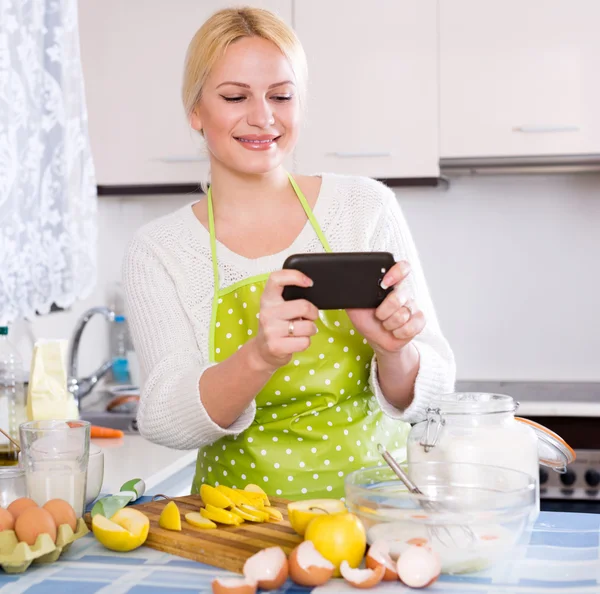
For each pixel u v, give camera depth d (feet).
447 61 8.67
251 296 4.58
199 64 4.37
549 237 9.66
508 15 8.59
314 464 4.46
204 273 4.69
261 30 4.33
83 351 9.33
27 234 6.88
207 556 3.28
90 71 9.07
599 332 9.62
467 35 8.64
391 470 3.62
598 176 9.53
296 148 8.87
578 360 9.66
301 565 3.00
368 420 4.62
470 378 9.83
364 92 8.77
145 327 4.67
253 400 4.22
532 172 9.55
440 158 8.75
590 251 9.60
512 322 9.75
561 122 8.56
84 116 7.56
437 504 3.09
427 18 8.68
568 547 3.36
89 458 4.25
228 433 4.13
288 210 4.75
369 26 8.75
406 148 8.77
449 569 3.10
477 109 8.67
